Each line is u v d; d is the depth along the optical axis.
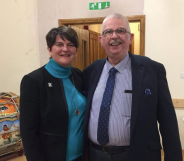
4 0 3.08
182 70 2.75
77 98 1.39
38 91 1.24
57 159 1.26
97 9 2.88
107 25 1.26
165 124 1.17
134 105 1.16
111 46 1.25
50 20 3.05
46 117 1.24
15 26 3.12
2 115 2.35
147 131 1.15
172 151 1.14
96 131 1.28
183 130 2.82
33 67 3.16
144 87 1.19
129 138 1.21
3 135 2.35
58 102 1.27
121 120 1.22
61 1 2.98
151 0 2.73
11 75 3.21
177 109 2.81
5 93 2.65
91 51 4.11
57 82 1.32
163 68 1.25
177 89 2.79
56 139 1.26
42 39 3.10
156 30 2.76
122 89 1.25
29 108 1.21
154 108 1.17
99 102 1.30
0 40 3.15
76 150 1.35
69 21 2.97
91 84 1.41
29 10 3.08
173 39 2.73
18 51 3.16
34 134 1.23
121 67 1.30
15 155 2.53
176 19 2.70
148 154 1.16
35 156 1.21
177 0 2.67
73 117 1.33
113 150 1.24
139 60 1.29
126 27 1.26
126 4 2.80
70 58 1.33
